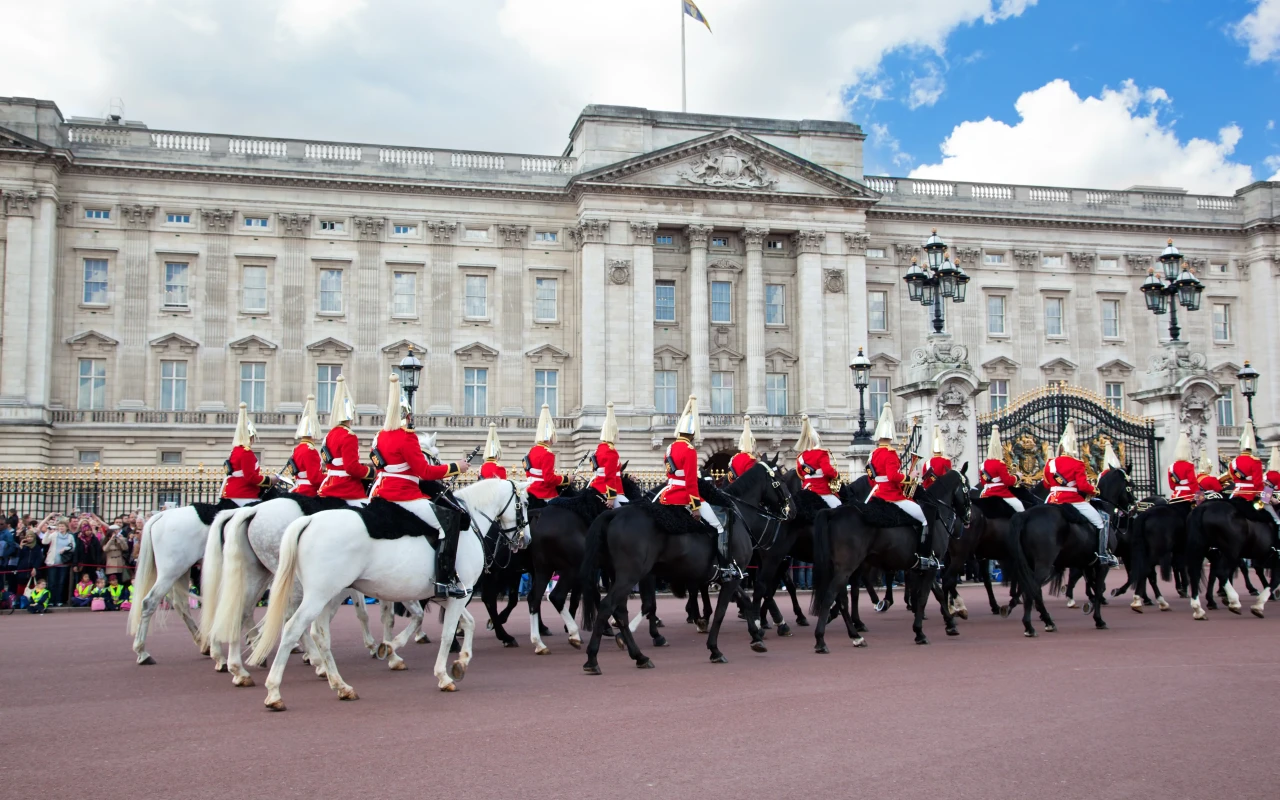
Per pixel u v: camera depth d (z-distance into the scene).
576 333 70.50
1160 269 79.38
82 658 20.08
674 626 25.83
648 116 71.06
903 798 9.79
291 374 66.44
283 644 14.14
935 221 76.81
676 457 18.48
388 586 14.95
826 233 72.44
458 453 67.62
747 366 70.75
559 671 17.83
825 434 70.31
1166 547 27.36
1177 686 15.47
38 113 63.34
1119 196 79.94
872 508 20.34
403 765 11.04
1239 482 26.31
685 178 70.12
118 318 64.75
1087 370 77.75
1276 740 12.00
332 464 17.52
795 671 17.39
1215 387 35.53
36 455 60.75
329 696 15.30
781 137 73.94
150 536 19.27
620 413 67.62
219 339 65.75
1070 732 12.40
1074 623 25.03
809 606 30.61
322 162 67.94
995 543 25.34
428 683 16.55
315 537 14.27
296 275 67.19
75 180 64.69
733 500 19.95
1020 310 77.44
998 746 11.72
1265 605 28.75
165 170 65.44
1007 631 23.53
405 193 69.06
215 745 12.04
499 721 13.27
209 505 19.58
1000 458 26.16
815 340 71.25
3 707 14.60
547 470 22.47
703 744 11.89
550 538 20.31
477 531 16.69
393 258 68.69
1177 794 9.91
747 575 29.02
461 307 69.44
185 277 66.12
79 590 31.72
